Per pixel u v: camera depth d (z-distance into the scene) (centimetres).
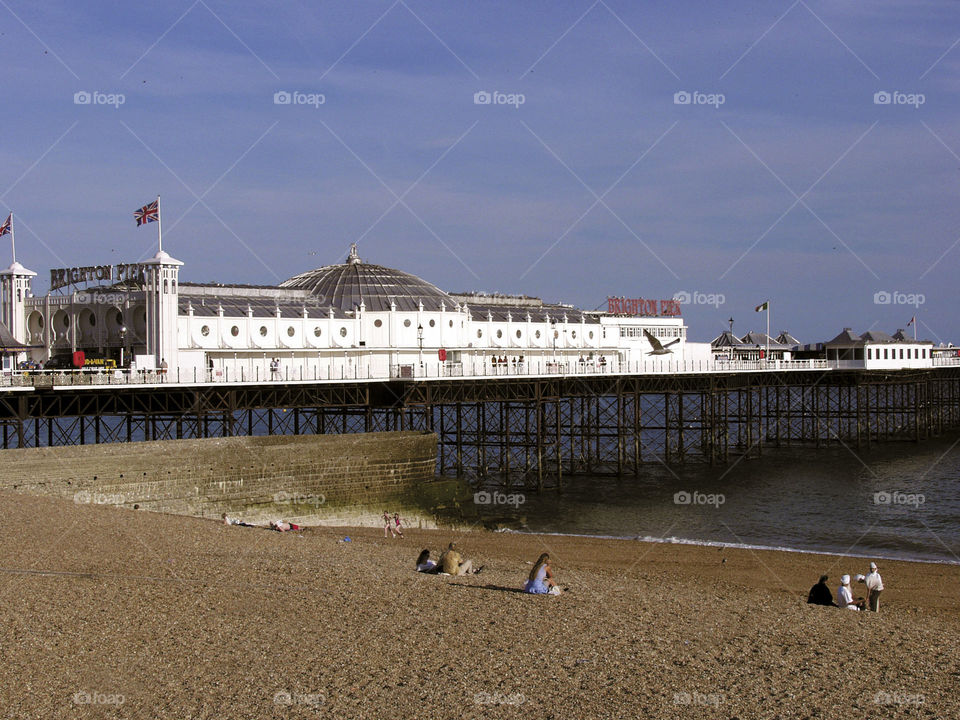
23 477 5347
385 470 6762
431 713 2430
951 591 5081
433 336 10044
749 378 12369
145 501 5750
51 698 2419
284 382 7531
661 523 7550
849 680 2817
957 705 2653
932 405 15800
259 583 3622
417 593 3584
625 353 12812
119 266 8369
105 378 6869
